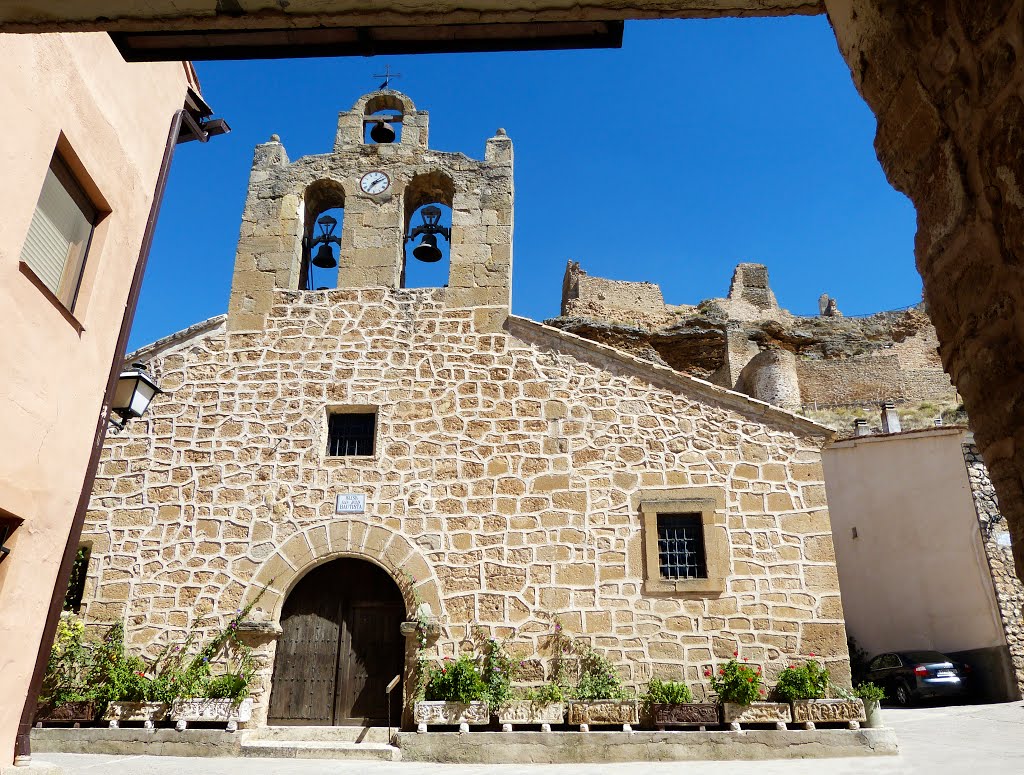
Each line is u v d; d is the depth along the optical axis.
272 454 11.57
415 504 11.23
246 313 12.45
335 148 13.71
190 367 12.08
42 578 6.15
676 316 37.06
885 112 2.87
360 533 11.10
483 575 10.80
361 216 13.13
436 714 9.87
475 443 11.52
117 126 7.16
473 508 11.16
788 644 10.24
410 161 13.55
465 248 12.79
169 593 10.86
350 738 10.18
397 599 11.16
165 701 10.08
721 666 10.19
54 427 6.26
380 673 10.80
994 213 2.33
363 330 12.29
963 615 16.44
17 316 5.75
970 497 16.80
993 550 16.27
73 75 6.42
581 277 37.25
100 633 10.65
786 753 9.42
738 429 11.28
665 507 10.95
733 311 38.09
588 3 3.20
